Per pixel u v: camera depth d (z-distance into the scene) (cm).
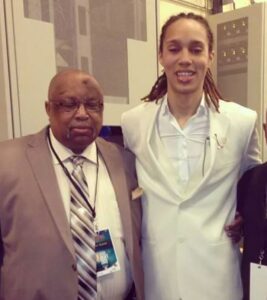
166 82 146
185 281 129
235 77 222
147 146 137
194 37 127
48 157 120
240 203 134
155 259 132
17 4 138
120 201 126
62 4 150
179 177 134
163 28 136
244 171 143
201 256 128
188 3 267
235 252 134
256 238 121
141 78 176
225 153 133
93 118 119
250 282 117
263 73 210
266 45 208
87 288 114
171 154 137
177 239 130
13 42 138
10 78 138
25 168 116
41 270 109
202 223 129
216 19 228
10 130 139
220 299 128
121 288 124
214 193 132
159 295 132
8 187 113
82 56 156
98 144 135
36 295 109
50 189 115
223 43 226
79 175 123
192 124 137
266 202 122
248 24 212
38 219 111
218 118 137
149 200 134
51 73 148
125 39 169
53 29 147
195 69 129
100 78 162
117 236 124
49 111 122
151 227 133
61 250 111
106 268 119
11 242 112
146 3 176
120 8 167
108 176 130
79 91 116
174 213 130
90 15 158
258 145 148
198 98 137
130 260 124
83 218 117
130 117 150
